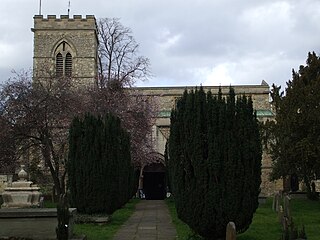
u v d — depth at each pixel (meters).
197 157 14.30
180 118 14.91
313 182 37.22
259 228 18.94
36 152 35.41
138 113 37.97
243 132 14.44
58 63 59.06
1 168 33.66
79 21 59.00
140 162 41.03
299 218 23.44
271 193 54.12
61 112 32.53
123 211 28.72
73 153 20.78
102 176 20.70
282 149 29.27
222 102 14.66
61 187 32.19
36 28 58.97
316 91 27.80
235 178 14.21
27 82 35.84
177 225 20.64
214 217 14.20
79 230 18.28
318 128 26.81
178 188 14.70
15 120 32.06
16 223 15.08
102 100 35.09
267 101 60.59
